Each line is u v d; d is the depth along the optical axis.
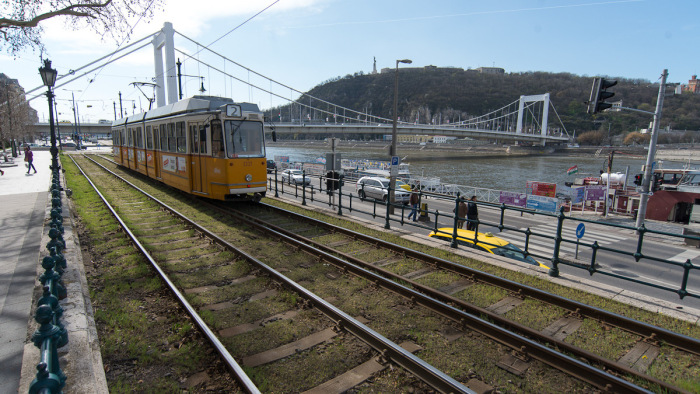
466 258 7.70
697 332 4.79
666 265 10.59
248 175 11.70
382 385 3.78
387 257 7.90
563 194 23.53
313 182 26.36
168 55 41.19
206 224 10.41
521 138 81.38
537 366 4.15
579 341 4.67
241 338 4.56
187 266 6.98
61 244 5.51
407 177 29.45
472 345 4.54
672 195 17.70
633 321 4.82
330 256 7.36
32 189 15.04
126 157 21.62
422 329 4.88
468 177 45.59
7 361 3.56
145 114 17.58
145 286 5.98
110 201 13.41
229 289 6.01
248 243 8.66
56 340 2.62
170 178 14.26
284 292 5.82
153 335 4.61
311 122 64.25
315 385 3.76
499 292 6.07
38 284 5.34
